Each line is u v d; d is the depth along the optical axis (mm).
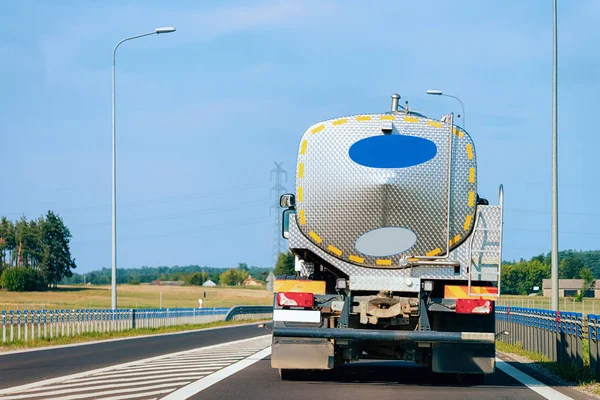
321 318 19484
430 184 19094
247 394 18000
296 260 20156
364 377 22484
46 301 134250
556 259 35688
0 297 151500
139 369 24422
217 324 74938
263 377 21875
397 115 19281
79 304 122125
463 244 19109
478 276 19016
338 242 19219
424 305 19078
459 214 19094
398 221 19109
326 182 19266
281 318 19453
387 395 18266
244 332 56031
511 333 41844
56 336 44406
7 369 24828
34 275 183000
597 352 21906
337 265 19250
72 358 29734
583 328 23625
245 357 29656
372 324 19594
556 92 36750
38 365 26391
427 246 19109
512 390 19781
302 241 19359
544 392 19391
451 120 19234
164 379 21281
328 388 19453
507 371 25312
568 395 18875
